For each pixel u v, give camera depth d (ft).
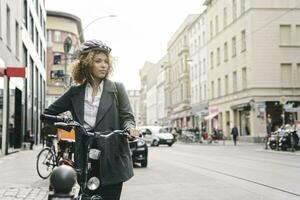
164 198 30.78
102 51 12.14
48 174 40.40
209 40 187.73
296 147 91.86
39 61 140.36
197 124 219.61
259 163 59.62
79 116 11.96
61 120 11.83
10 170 48.60
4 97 71.72
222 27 167.32
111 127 11.89
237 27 149.18
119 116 12.24
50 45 195.83
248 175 44.83
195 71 220.64
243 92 143.64
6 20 75.15
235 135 126.41
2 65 69.21
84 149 11.59
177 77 267.18
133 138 11.62
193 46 224.74
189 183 39.22
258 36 135.44
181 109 251.60
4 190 33.24
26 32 105.09
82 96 12.12
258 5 135.33
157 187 36.76
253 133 134.92
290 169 50.67
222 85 169.27
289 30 136.46
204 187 36.35
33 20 120.67
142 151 56.80
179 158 73.41
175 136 195.00
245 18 140.46
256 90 134.82
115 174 11.46
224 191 33.86
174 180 41.75
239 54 147.64
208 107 190.08
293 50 135.95
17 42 91.09
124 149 11.86
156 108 372.38
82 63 12.16
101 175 11.30
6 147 73.92
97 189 11.56
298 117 134.21
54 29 211.82
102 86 12.14
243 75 145.07
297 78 135.74
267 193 32.60
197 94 216.33
